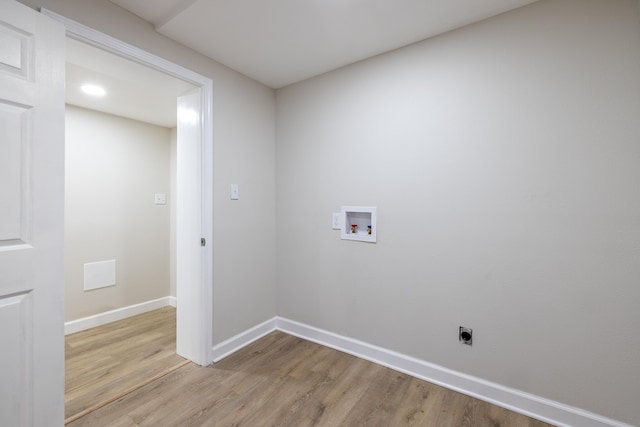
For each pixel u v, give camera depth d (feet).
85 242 9.25
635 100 4.40
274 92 8.73
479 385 5.66
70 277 8.91
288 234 8.50
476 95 5.62
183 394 5.77
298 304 8.32
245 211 7.77
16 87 3.84
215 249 6.98
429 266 6.19
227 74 7.27
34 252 4.03
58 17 4.47
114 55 5.32
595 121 4.66
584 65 4.72
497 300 5.49
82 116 9.19
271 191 8.63
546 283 5.06
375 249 6.91
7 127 3.77
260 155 8.23
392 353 6.70
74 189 9.04
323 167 7.73
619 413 4.57
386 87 6.67
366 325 7.09
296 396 5.72
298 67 7.36
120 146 10.07
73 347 7.83
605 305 4.63
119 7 5.23
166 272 11.43
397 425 4.98
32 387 4.01
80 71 6.72
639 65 4.37
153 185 11.02
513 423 5.03
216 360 7.00
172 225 11.52
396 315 6.64
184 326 7.18
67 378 6.32
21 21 3.88
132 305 10.37
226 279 7.26
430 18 5.48
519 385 5.31
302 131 8.14
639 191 4.39
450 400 5.61
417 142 6.28
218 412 5.28
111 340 8.27
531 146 5.14
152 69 5.89
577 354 4.84
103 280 9.61
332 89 7.54
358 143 7.11
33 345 4.02
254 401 5.57
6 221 3.77
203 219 6.74
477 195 5.64
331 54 6.75
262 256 8.32
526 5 5.15
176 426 4.95
